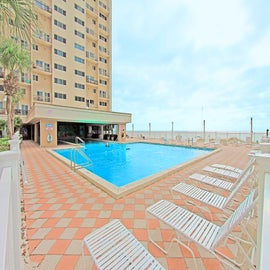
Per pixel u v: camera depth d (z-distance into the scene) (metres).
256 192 1.70
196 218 2.17
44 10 23.02
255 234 2.17
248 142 16.89
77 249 2.13
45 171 6.07
